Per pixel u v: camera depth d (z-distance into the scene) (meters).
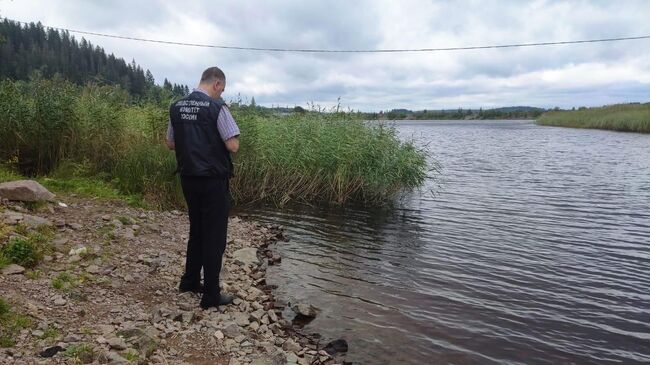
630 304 6.11
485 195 14.44
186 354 3.83
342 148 12.83
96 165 9.74
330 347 4.77
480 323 5.48
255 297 5.73
